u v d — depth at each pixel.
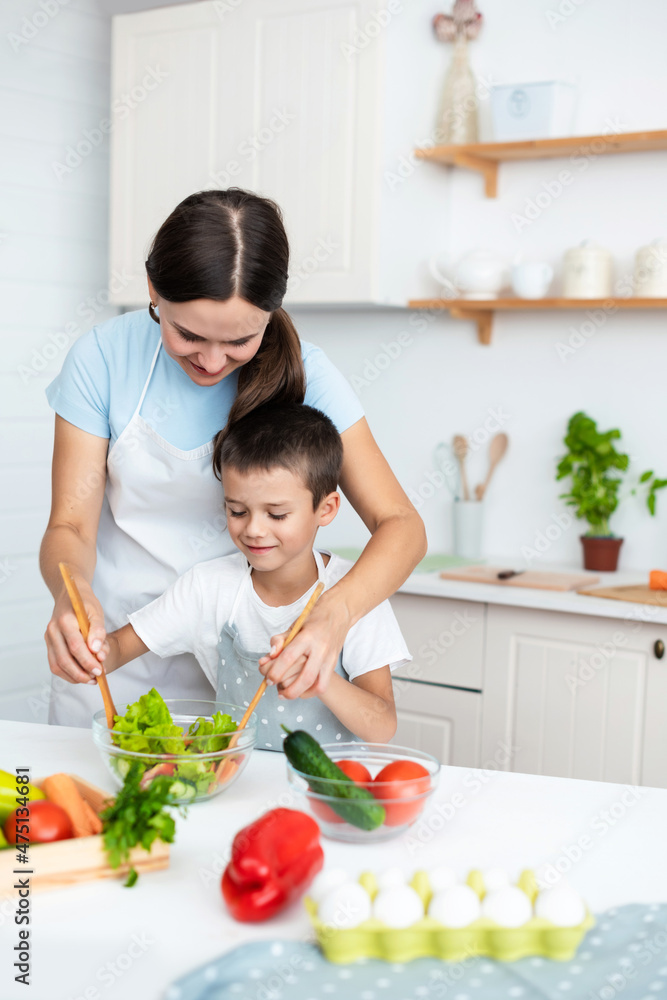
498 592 2.32
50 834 0.91
